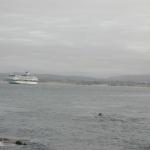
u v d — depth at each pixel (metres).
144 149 39.00
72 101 129.88
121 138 45.94
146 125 59.84
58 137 45.56
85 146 40.09
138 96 185.38
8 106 98.38
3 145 38.12
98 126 57.53
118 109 96.62
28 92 192.88
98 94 198.62
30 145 39.16
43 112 82.25
